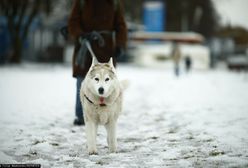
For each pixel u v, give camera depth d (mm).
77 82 9922
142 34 54781
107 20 9820
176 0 74312
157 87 22266
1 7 41344
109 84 7273
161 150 7445
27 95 16844
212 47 80562
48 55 53375
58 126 9953
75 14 9844
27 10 50344
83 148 7711
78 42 10008
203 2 79750
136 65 53594
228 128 9203
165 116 11602
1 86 20297
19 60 41812
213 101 15180
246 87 22594
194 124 9992
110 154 7176
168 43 54500
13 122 10414
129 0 60875
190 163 6398
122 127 9977
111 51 9898
